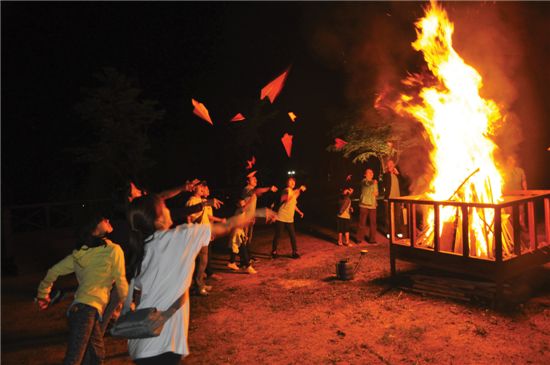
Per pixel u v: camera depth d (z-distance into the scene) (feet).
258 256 30.42
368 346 14.94
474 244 19.93
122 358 15.14
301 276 24.44
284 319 17.95
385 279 22.61
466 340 14.98
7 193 53.01
